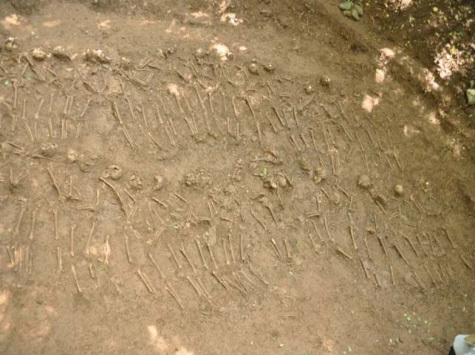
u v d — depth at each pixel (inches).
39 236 131.7
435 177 177.2
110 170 143.6
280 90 172.4
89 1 165.2
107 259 134.9
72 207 137.3
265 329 138.0
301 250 153.5
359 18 189.0
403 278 159.6
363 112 178.2
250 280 144.9
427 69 188.1
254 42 176.7
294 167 164.1
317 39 183.8
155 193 146.6
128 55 159.3
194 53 166.7
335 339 141.4
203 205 150.1
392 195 170.4
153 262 138.6
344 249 157.6
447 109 186.7
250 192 156.3
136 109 154.3
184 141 156.1
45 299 125.3
